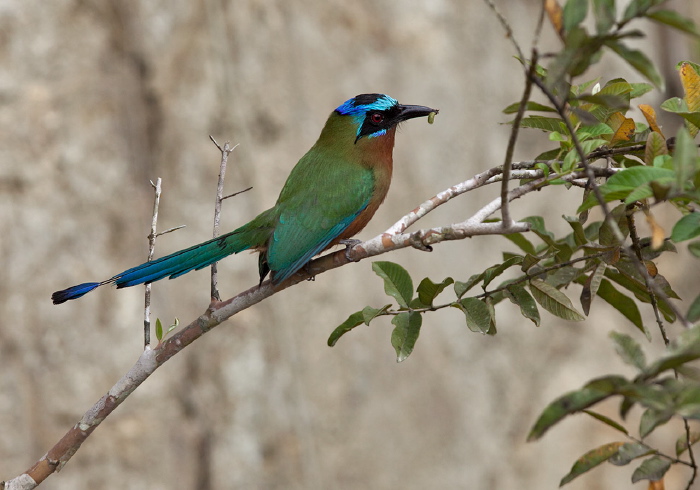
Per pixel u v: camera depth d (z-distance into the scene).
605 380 3.47
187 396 14.36
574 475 4.86
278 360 14.83
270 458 14.69
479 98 16.91
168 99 14.64
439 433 16.03
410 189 16.12
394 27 16.44
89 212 14.02
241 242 7.74
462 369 16.33
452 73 16.69
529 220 6.80
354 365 15.37
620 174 4.46
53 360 13.52
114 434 13.80
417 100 16.44
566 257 6.07
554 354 17.06
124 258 14.18
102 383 13.78
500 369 16.62
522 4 17.47
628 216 5.68
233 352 14.58
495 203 6.01
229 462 14.44
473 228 5.63
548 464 16.80
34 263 13.55
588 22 16.17
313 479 14.87
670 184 4.16
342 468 15.14
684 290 18.17
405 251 15.78
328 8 15.88
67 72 14.05
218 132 14.86
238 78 15.00
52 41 13.97
